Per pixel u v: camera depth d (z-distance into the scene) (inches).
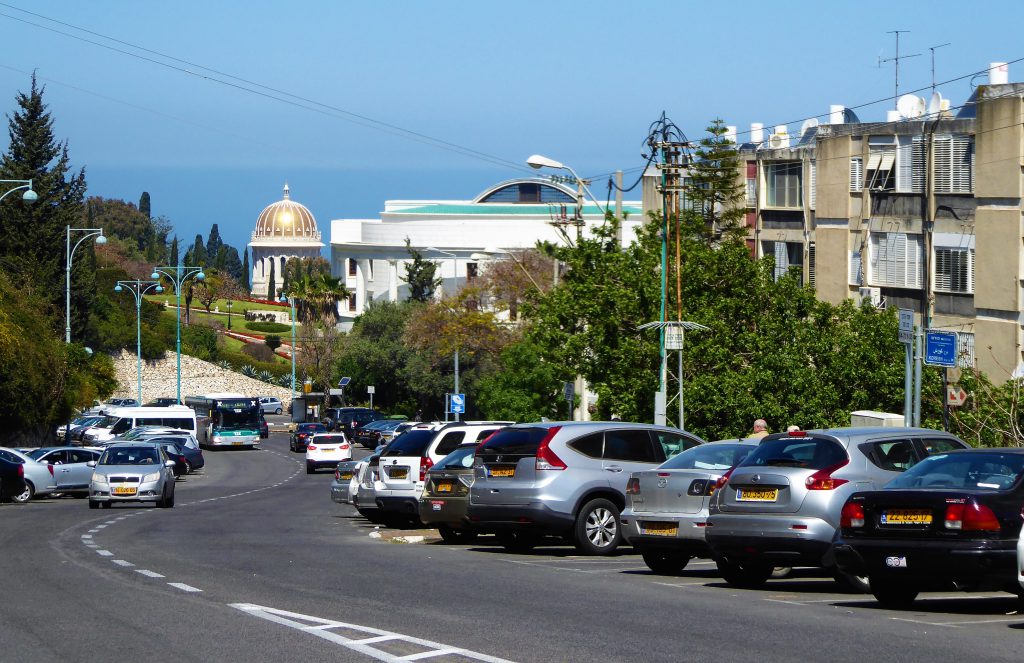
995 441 1529.3
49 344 3004.4
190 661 495.2
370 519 1432.1
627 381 2030.0
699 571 903.7
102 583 761.6
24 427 3093.0
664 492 848.9
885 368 1877.5
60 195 4574.3
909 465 762.2
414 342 4384.8
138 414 3543.3
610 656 499.2
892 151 2217.0
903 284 2188.7
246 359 6333.7
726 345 1987.0
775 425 1911.9
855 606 683.4
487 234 6353.3
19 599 682.2
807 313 2031.3
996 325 1962.4
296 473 2967.5
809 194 2566.4
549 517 968.9
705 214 2829.7
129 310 5910.4
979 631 572.1
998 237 1952.5
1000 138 1942.7
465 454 1138.0
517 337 3988.7
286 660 494.0
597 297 2090.3
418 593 709.9
